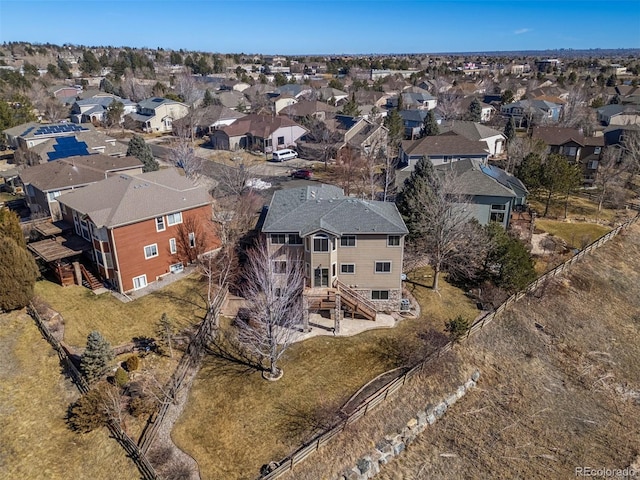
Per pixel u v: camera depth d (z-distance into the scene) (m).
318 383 27.34
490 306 36.09
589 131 81.62
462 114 102.00
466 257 39.19
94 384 25.97
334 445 23.73
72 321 31.58
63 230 37.53
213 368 28.19
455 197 39.47
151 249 36.09
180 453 22.77
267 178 64.00
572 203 57.91
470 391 29.08
